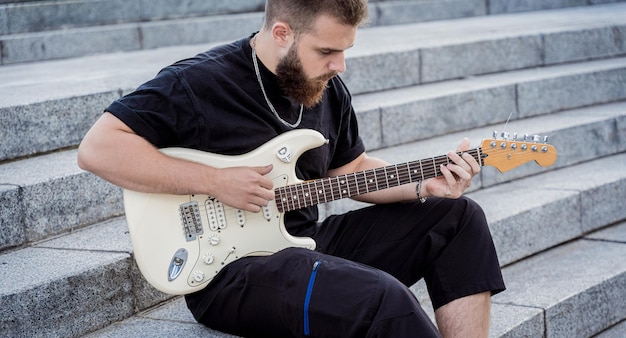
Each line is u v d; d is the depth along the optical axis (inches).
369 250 114.0
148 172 101.3
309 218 115.1
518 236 157.5
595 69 218.5
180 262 105.0
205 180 102.9
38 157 148.0
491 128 195.3
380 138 179.6
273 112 108.5
